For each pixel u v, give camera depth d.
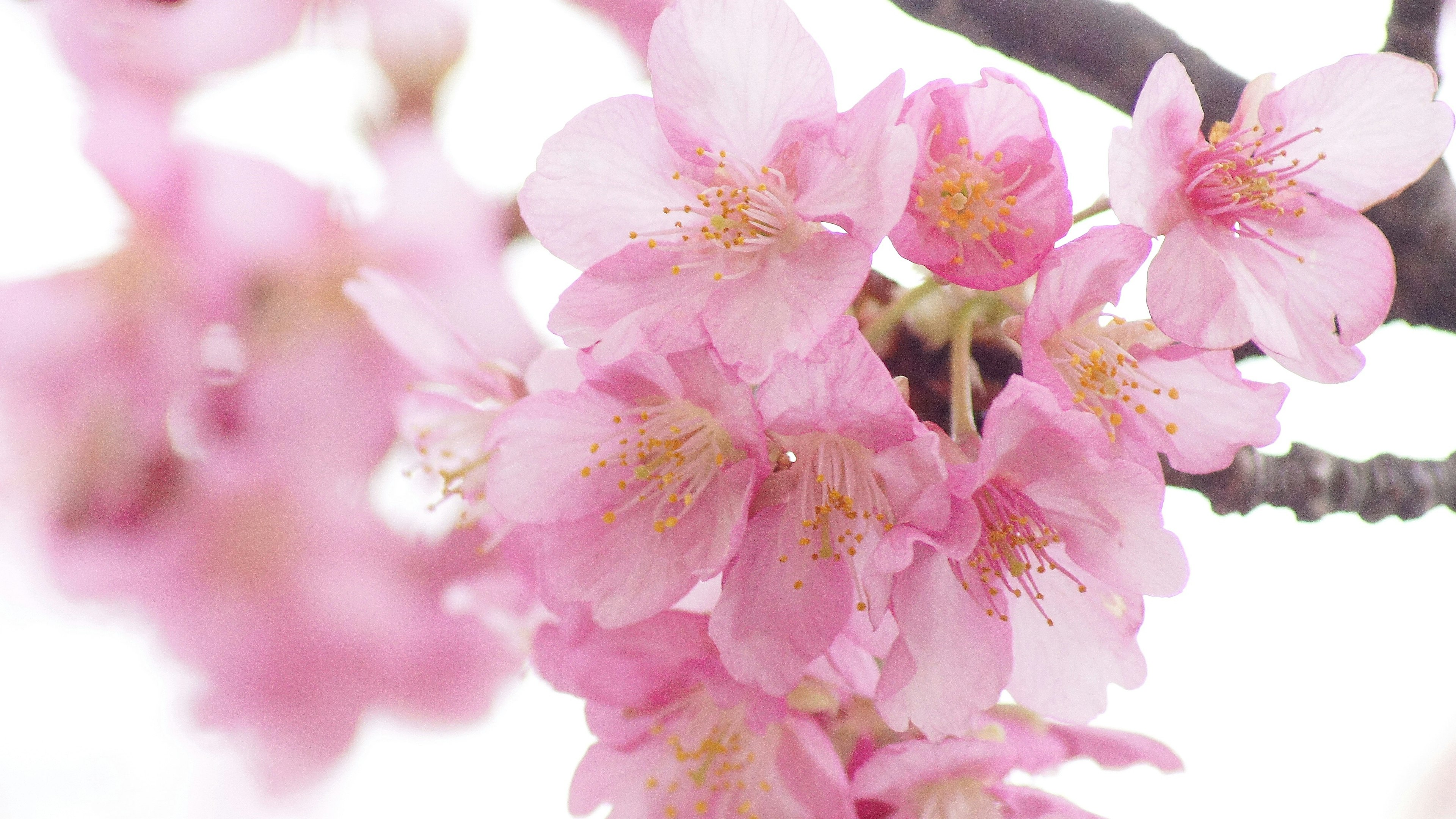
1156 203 0.34
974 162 0.33
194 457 0.34
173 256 0.34
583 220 0.34
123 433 0.34
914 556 0.33
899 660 0.33
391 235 0.34
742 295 0.33
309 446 0.34
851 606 0.33
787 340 0.33
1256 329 0.34
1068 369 0.34
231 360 0.34
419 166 0.34
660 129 0.34
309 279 0.34
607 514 0.34
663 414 0.34
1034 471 0.33
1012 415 0.33
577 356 0.34
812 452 0.33
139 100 0.34
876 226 0.33
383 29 0.34
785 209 0.33
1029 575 0.34
